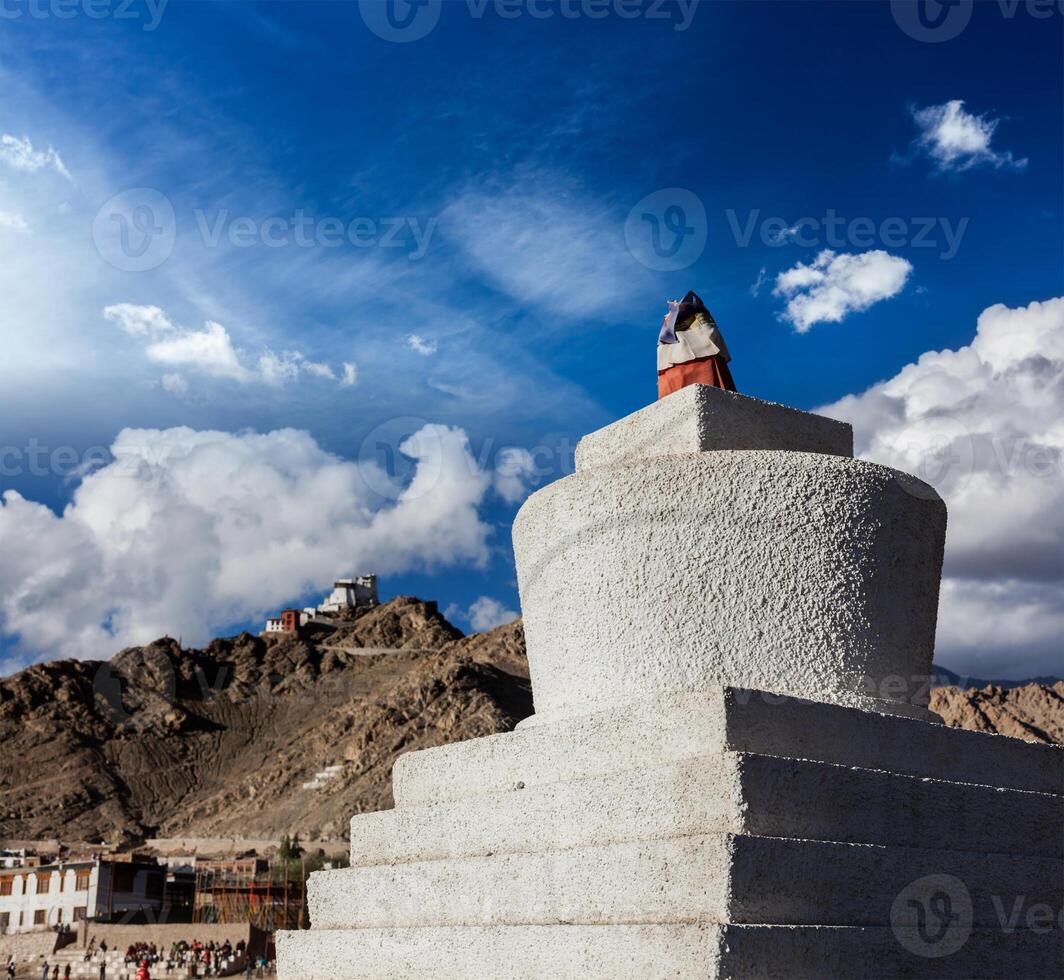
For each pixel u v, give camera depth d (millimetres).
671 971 8250
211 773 172875
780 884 8539
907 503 11117
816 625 10531
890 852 9219
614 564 10938
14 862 67750
